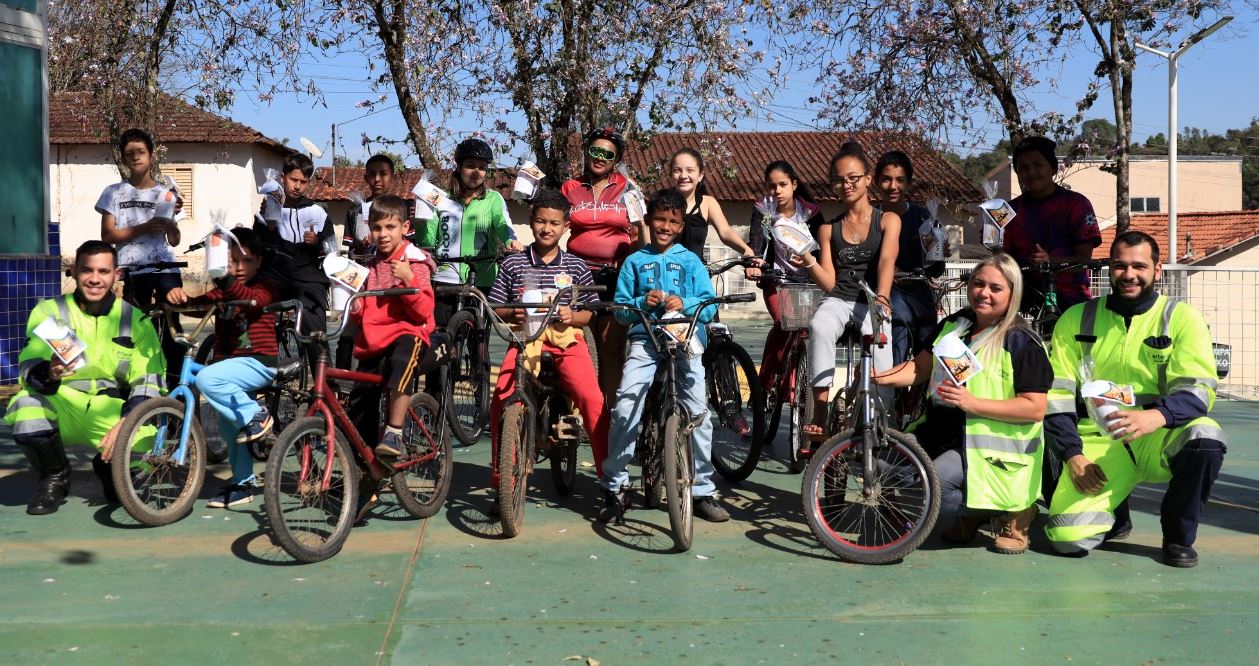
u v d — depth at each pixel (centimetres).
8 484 579
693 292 513
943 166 2547
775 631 372
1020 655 352
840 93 1402
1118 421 434
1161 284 1123
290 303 464
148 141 643
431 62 1026
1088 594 414
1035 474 460
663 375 504
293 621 377
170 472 528
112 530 491
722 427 620
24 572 430
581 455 673
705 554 465
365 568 439
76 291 523
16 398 511
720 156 1287
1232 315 1145
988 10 1256
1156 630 375
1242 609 397
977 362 448
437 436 529
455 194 716
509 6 999
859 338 547
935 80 1362
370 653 349
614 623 378
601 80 1012
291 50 1122
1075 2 1235
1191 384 448
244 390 511
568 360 518
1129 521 490
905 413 577
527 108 1032
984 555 467
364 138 1085
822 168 2741
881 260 537
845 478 480
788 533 501
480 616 384
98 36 1269
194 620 377
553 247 543
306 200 702
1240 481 625
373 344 488
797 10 1256
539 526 508
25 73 917
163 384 534
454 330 675
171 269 644
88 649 350
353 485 467
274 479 428
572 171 1054
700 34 1048
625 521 519
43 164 938
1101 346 472
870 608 396
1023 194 602
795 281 628
